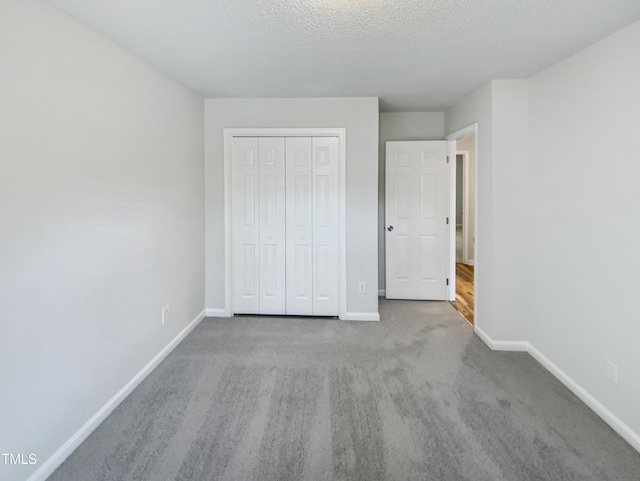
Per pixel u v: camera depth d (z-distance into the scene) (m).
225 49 2.13
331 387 2.28
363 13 1.71
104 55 1.93
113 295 2.04
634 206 1.77
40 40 1.51
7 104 1.37
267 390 2.24
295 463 1.63
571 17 1.74
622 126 1.84
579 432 1.84
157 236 2.55
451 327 3.34
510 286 2.81
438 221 4.09
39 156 1.52
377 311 3.50
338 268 3.50
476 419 1.95
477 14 1.72
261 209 3.50
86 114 1.80
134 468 1.60
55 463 1.60
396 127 4.16
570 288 2.27
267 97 3.30
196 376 2.42
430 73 2.59
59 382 1.64
